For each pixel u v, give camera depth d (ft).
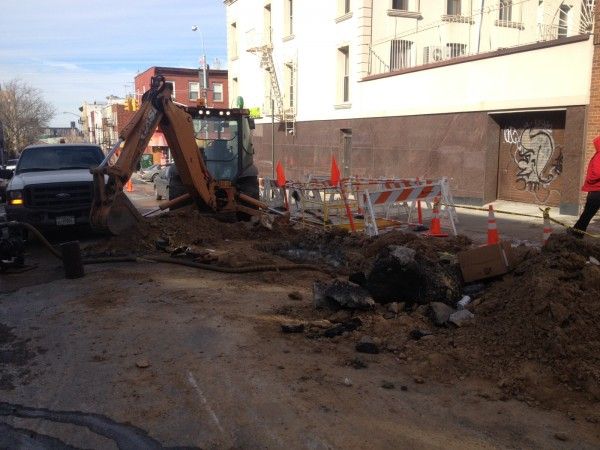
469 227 40.32
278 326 18.89
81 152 41.81
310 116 82.89
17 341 18.17
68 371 15.79
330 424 12.71
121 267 27.43
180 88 168.86
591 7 46.44
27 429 12.88
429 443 11.92
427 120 58.03
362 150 69.92
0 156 181.88
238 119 39.45
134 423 12.99
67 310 20.98
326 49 76.89
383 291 19.92
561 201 44.09
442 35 69.62
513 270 20.24
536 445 11.84
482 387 14.47
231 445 12.00
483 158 51.57
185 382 14.89
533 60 45.88
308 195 43.37
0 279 26.17
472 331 17.21
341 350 16.87
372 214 34.06
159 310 20.67
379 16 68.03
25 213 34.24
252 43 102.73
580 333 15.44
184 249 29.32
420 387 14.55
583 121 42.06
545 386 14.15
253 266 26.58
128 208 30.37
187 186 34.99
